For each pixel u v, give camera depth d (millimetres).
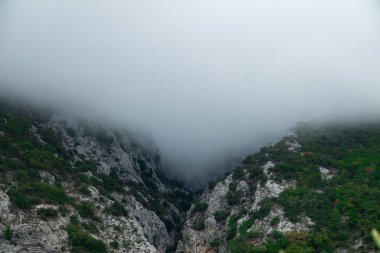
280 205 87312
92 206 85750
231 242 84500
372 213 79312
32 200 78750
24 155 89375
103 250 77188
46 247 72188
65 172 93750
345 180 92250
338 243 76000
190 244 94312
